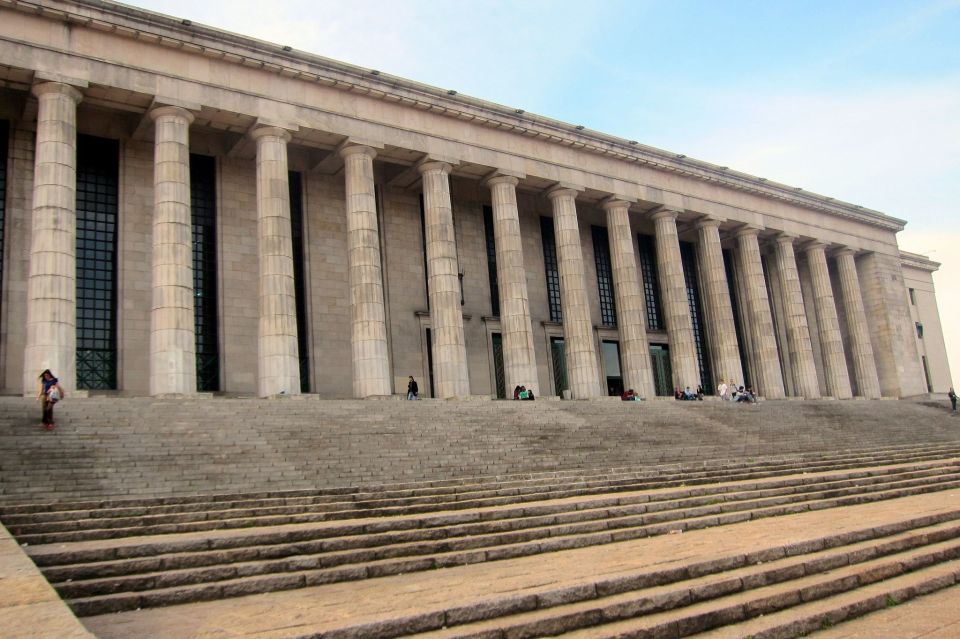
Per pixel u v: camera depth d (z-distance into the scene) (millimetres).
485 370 43750
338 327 39312
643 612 10156
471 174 41156
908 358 59688
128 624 9727
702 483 23297
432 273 37625
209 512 15641
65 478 17844
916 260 71875
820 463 27641
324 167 39344
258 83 33719
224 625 9422
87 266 33406
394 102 37344
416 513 17453
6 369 30438
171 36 31375
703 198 49250
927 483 24828
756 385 53344
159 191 30641
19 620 7809
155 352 29422
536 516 16906
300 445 22609
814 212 56062
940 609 11094
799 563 12422
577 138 43344
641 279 52219
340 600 10734
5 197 31578
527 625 9281
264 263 32750
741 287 55406
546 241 48500
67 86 29141
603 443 27750
